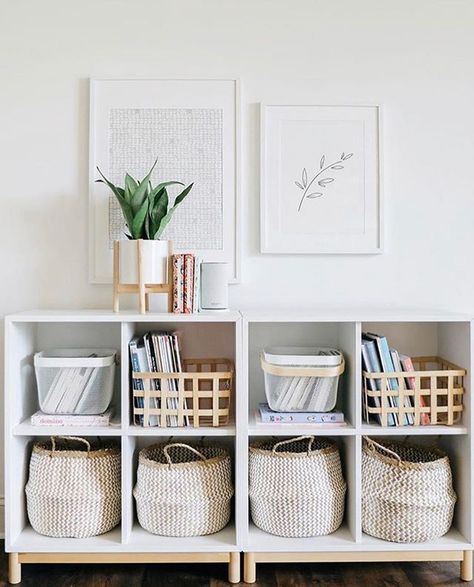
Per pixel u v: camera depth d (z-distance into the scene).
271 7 2.13
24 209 2.12
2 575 1.87
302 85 2.13
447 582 1.83
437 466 1.86
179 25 2.12
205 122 2.11
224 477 1.91
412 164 2.15
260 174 2.12
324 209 2.13
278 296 2.14
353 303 2.15
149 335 1.94
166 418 1.86
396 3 2.14
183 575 1.87
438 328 2.16
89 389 1.89
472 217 2.16
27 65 2.12
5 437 1.82
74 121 2.12
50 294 2.13
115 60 2.12
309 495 1.83
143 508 1.87
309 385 1.89
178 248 2.12
